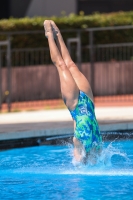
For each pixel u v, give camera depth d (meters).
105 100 30.17
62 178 11.84
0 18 37.12
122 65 32.28
